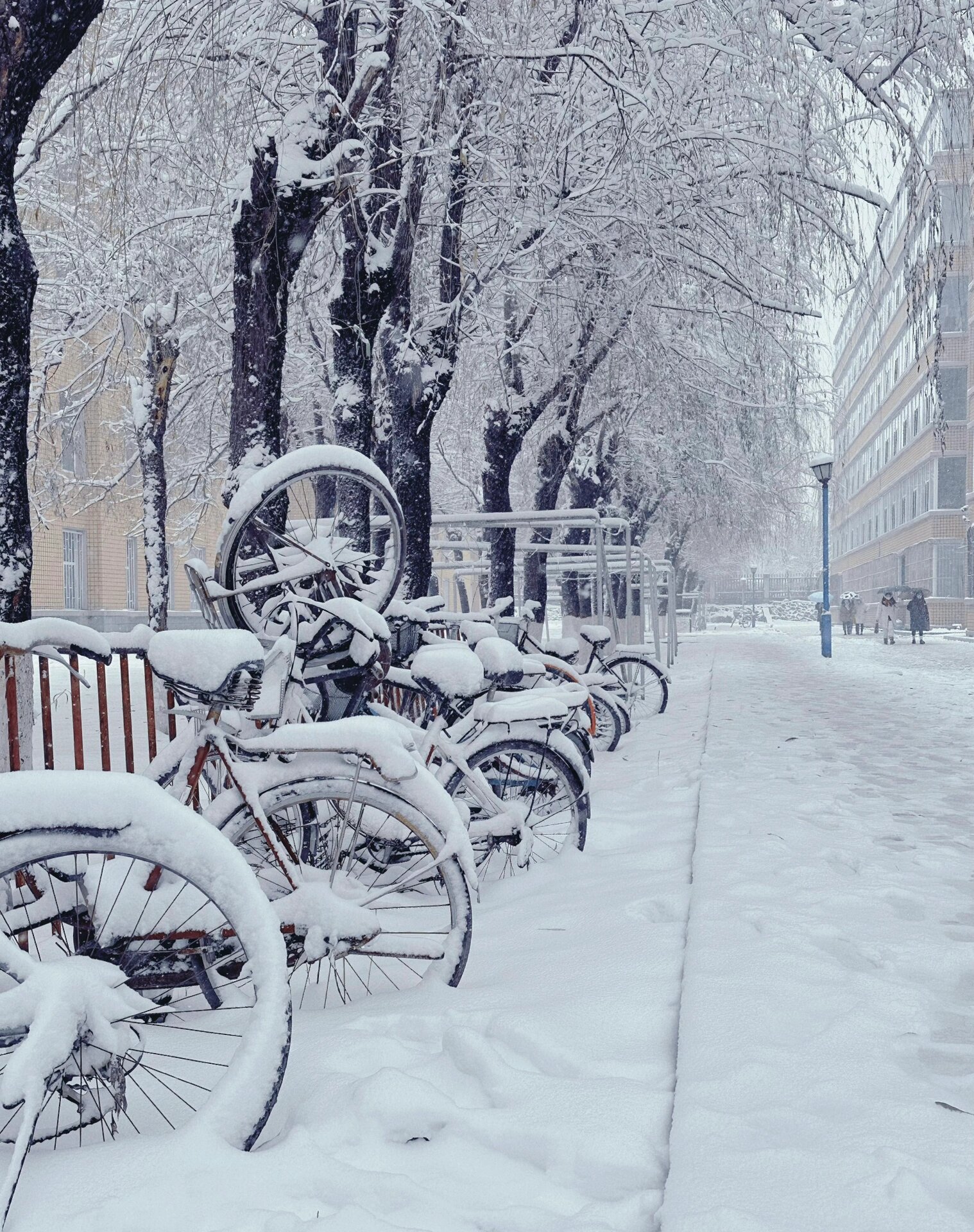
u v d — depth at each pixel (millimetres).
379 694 6207
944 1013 3354
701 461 23031
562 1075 2994
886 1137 2518
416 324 10109
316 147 7109
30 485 15102
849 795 7148
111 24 9805
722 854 5363
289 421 15695
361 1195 2354
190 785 3334
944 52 9211
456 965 3527
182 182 11102
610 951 3939
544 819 5449
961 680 18516
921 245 9969
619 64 8992
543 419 17719
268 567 5777
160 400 12578
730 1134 2545
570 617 20297
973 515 43375
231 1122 2463
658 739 10773
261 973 2559
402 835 3604
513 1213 2293
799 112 9688
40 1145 2613
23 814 2422
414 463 9773
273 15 8453
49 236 12602
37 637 3471
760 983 3520
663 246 11461
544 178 9961
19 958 2363
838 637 45281
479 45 8398
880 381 72812
